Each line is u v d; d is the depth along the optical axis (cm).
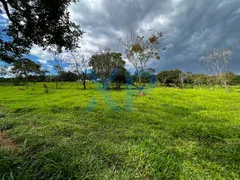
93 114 788
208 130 568
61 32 407
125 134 509
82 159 321
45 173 266
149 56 1941
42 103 1106
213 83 4853
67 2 379
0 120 640
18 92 2127
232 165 338
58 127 558
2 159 277
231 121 707
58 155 325
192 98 1586
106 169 301
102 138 475
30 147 379
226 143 475
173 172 303
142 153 356
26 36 411
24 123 619
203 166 335
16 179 233
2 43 388
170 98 1538
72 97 1513
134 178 284
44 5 350
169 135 517
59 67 3306
